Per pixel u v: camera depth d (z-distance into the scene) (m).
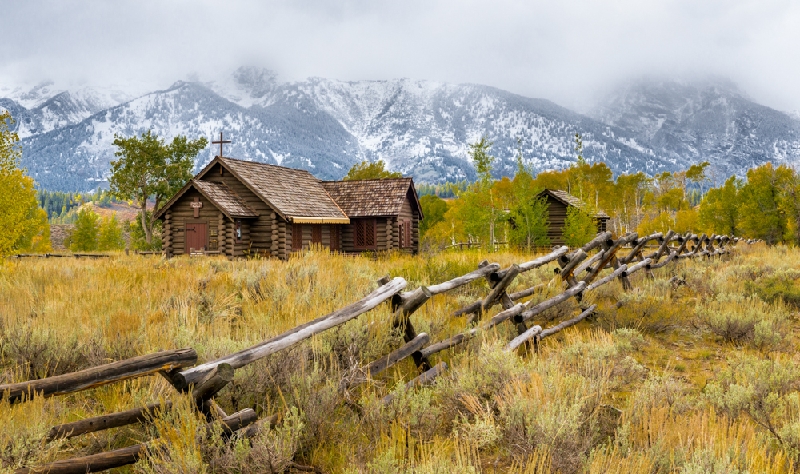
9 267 11.32
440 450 3.66
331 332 5.35
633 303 8.95
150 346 5.48
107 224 71.94
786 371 5.32
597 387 4.66
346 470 3.48
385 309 6.09
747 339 7.61
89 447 3.76
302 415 3.84
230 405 4.27
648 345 7.44
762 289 10.31
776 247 24.25
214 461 3.35
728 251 21.03
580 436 3.92
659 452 3.50
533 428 3.73
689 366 6.54
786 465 3.64
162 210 25.73
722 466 3.16
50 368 5.18
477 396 4.62
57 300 7.72
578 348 6.23
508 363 4.90
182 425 3.37
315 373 4.44
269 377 4.48
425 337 5.51
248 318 7.13
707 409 4.66
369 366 4.95
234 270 11.60
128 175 49.00
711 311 8.24
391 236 29.88
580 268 9.59
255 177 26.81
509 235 32.94
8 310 6.98
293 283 9.43
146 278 10.27
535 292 9.05
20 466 3.08
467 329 6.28
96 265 14.43
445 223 54.22
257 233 26.06
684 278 12.96
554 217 37.22
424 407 4.31
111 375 3.21
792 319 9.04
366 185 31.98
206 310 7.88
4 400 2.95
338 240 30.17
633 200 86.31
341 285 9.27
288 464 3.55
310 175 33.12
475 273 6.88
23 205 11.77
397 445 3.83
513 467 3.51
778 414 4.40
